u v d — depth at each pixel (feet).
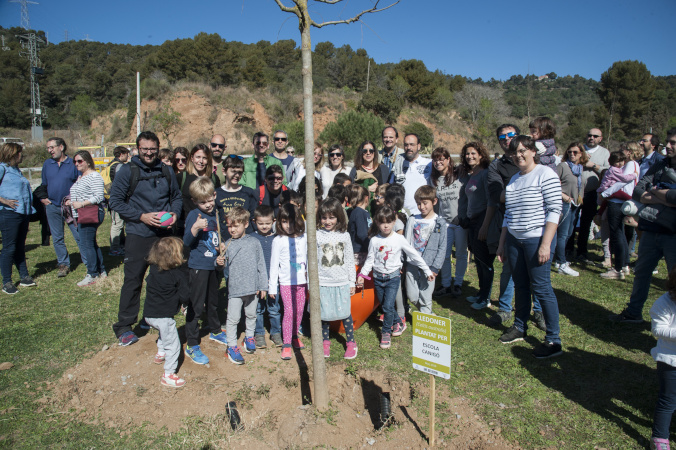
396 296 15.72
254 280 13.88
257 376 13.37
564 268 21.99
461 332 16.05
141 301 19.63
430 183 19.57
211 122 119.75
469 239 18.13
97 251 22.53
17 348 15.08
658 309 9.57
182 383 12.68
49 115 191.72
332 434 10.78
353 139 95.09
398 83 164.25
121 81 202.08
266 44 229.25
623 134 130.62
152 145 14.66
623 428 10.55
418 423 11.12
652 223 14.85
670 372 9.32
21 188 20.54
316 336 11.25
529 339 15.33
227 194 16.25
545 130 15.37
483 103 173.58
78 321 17.29
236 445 10.57
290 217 13.91
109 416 11.62
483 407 11.60
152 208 14.90
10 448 10.42
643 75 138.10
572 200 21.11
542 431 10.59
